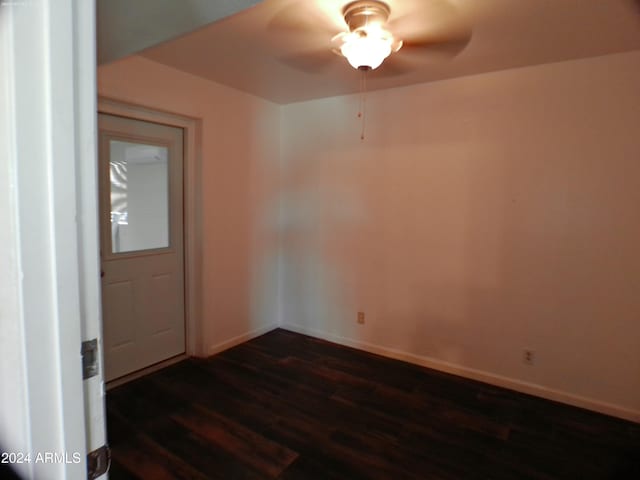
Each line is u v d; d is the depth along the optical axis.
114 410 2.41
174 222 3.06
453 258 2.93
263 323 3.80
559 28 1.99
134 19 1.56
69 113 0.57
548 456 2.03
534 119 2.56
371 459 1.99
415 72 2.70
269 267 3.81
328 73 2.77
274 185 3.78
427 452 2.05
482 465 1.96
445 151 2.90
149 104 2.61
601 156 2.37
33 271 0.55
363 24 1.82
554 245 2.55
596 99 2.36
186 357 3.21
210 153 3.10
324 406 2.50
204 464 1.93
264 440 2.13
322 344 3.56
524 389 2.70
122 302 2.77
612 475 1.90
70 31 0.56
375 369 3.05
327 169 3.52
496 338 2.80
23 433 0.58
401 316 3.21
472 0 1.72
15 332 0.57
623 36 2.07
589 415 2.42
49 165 0.55
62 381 0.58
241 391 2.67
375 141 3.23
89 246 0.60
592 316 2.46
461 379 2.89
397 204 3.16
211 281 3.22
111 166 2.62
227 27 2.04
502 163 2.69
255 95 3.42
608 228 2.38
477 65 2.54
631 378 2.37
